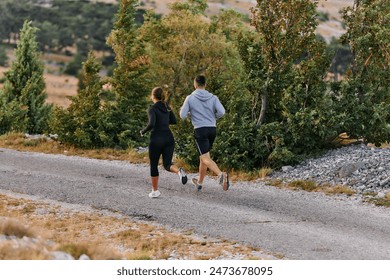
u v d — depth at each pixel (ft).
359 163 100.68
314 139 111.96
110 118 151.84
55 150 136.26
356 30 118.93
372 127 116.26
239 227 77.00
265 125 110.93
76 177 104.88
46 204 88.07
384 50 115.24
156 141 88.07
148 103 169.48
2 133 189.26
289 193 93.86
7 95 253.44
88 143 143.95
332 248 69.05
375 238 72.79
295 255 66.85
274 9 115.24
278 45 115.34
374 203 87.30
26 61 255.91
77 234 74.74
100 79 160.66
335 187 94.48
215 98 87.97
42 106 252.62
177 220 80.23
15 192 94.68
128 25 179.73
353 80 115.65
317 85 114.21
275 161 108.68
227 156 108.17
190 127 116.06
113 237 73.97
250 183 100.73
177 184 99.40
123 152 133.08
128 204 87.76
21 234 63.62
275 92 115.96
